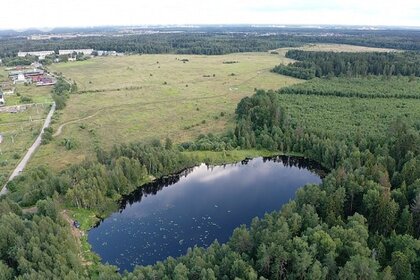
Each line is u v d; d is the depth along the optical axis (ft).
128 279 240.73
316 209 318.04
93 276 280.51
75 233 338.75
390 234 291.79
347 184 334.85
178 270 238.48
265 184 446.60
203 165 493.77
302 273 245.45
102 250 323.78
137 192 429.79
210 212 385.70
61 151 518.78
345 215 334.24
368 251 252.01
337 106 651.66
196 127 611.47
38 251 264.93
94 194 378.53
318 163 490.49
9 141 560.20
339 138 494.18
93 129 600.39
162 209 394.73
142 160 453.58
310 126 542.16
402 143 405.80
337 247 257.55
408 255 249.96
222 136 548.31
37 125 629.51
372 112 609.42
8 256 280.92
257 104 609.42
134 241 337.11
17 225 294.46
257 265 252.21
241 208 392.27
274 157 515.50
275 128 538.88
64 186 382.01
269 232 266.98
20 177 421.59
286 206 303.27
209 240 337.52
